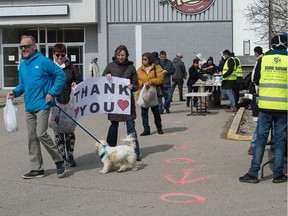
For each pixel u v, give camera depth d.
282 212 6.26
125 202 6.80
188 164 9.12
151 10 29.69
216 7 29.25
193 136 12.30
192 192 7.26
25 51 8.05
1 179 8.24
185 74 21.48
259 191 7.25
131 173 8.51
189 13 29.44
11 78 31.23
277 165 7.70
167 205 6.63
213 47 29.44
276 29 23.47
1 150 10.93
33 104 8.01
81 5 29.36
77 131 13.64
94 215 6.25
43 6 29.45
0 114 18.34
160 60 17.27
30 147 8.25
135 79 9.37
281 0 23.42
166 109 17.39
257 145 7.71
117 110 9.16
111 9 29.86
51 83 8.14
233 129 12.66
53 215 6.29
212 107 19.05
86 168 8.98
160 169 8.77
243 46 28.59
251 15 25.89
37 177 8.27
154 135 12.58
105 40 29.94
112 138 9.26
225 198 6.92
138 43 29.89
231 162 9.22
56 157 8.21
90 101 9.20
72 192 7.37
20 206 6.71
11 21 29.86
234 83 17.20
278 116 7.60
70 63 9.16
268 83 7.55
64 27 30.62
